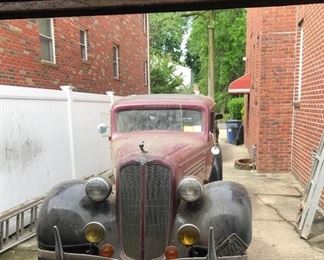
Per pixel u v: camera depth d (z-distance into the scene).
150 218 3.52
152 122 5.34
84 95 8.12
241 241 3.42
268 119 9.52
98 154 8.79
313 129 7.17
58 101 7.01
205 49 28.77
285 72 9.30
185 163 4.02
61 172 7.00
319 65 6.77
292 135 9.40
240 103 20.69
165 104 5.32
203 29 24.44
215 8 1.89
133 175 3.54
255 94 11.34
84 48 11.98
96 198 3.61
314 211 5.22
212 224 3.45
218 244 3.40
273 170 9.62
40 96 6.39
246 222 3.46
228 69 33.62
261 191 7.80
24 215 5.55
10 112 5.61
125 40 16.38
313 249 4.91
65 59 10.50
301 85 8.60
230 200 3.57
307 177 7.63
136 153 3.66
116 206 3.62
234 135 17.98
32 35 8.84
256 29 11.64
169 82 37.44
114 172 4.07
